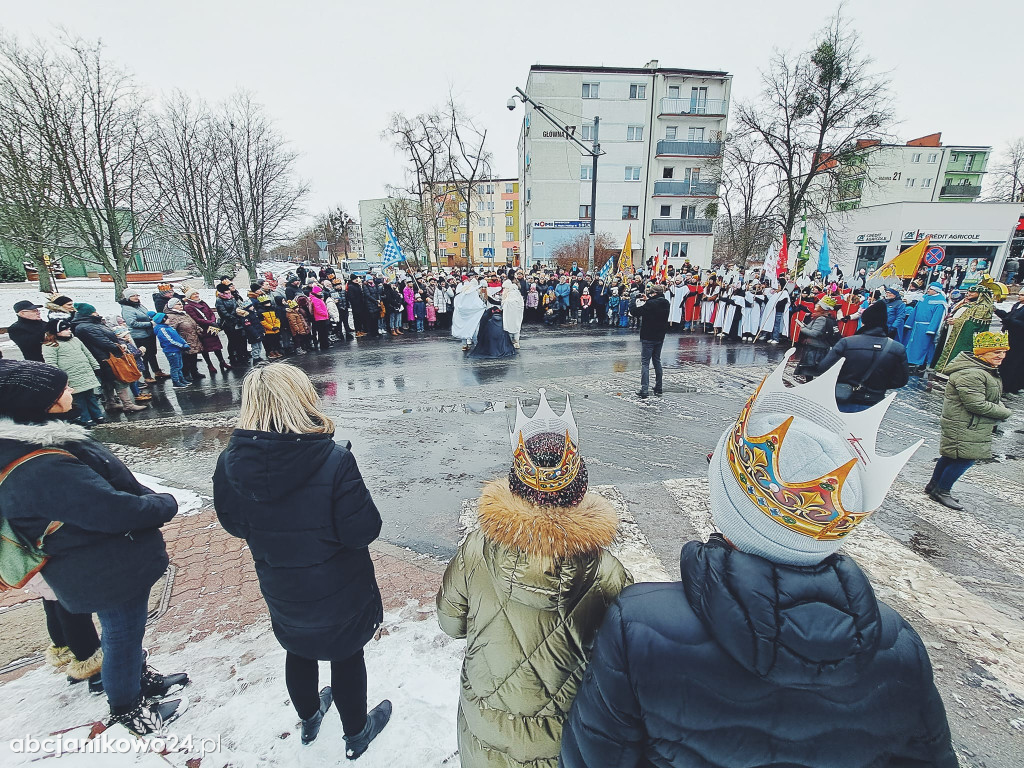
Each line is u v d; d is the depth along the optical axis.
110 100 15.70
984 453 4.05
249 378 1.58
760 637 0.73
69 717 2.12
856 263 33.03
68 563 1.68
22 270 22.58
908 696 0.80
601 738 0.88
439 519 4.09
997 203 29.41
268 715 2.16
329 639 1.74
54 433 1.60
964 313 8.20
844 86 20.69
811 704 0.76
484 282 11.16
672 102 34.06
